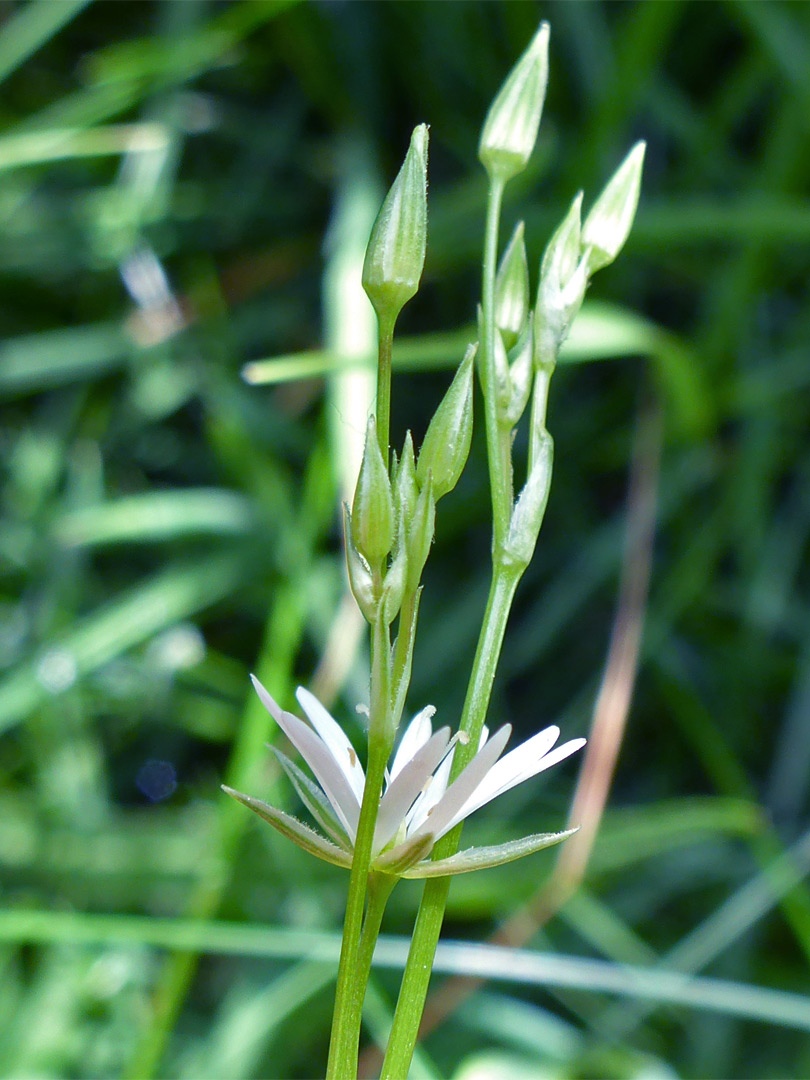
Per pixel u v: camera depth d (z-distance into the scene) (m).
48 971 0.15
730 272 0.20
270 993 0.15
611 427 0.22
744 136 0.23
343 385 0.15
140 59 0.19
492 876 0.16
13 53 0.18
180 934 0.12
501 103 0.07
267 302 0.22
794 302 0.22
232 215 0.22
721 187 0.21
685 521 0.21
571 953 0.17
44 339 0.21
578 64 0.21
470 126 0.22
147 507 0.19
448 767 0.07
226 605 0.20
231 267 0.22
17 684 0.17
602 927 0.16
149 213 0.21
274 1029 0.15
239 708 0.19
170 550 0.21
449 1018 0.15
